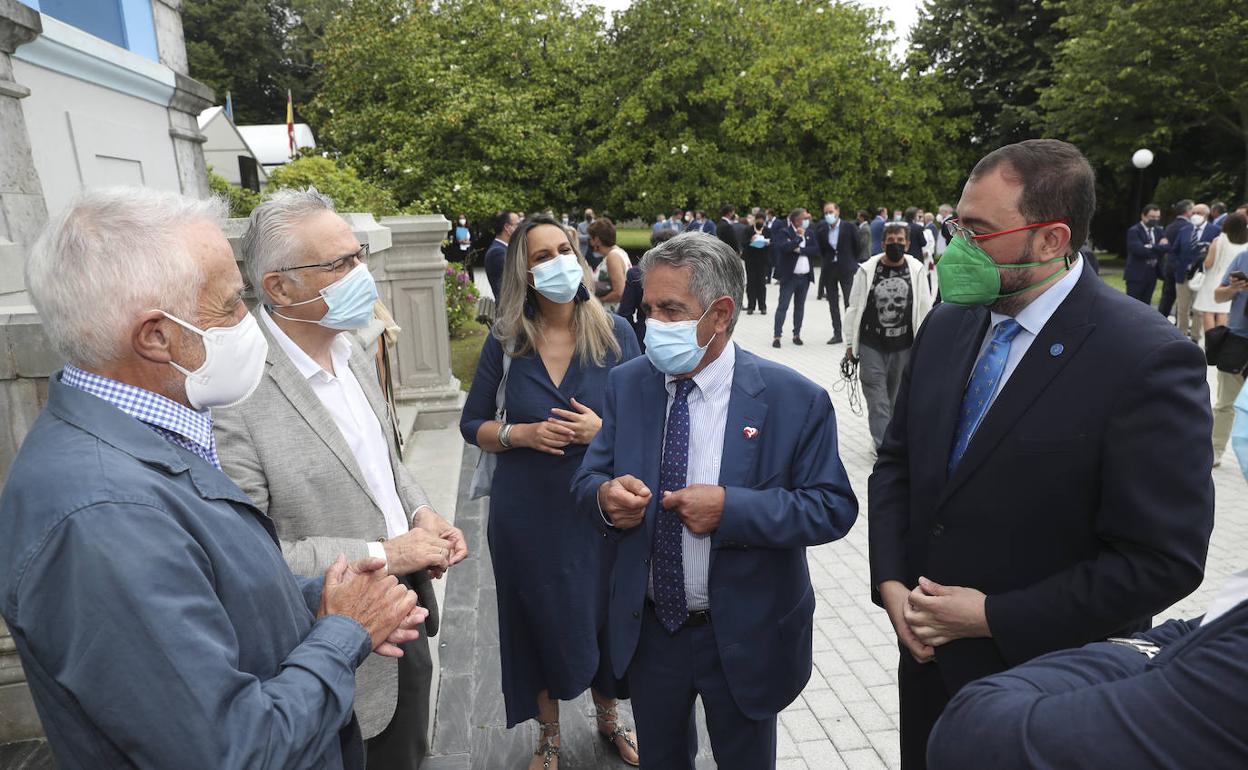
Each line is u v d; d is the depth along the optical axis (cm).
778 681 191
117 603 95
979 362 174
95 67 427
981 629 157
